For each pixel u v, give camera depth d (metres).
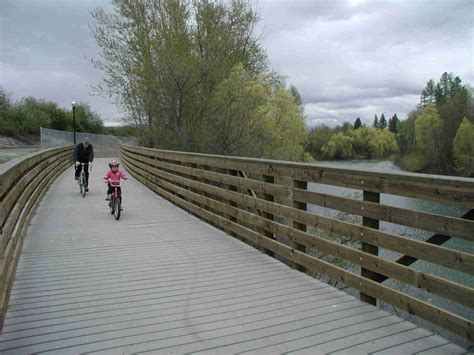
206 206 8.76
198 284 4.98
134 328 3.83
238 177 7.11
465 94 55.06
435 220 3.56
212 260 5.97
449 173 49.00
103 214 9.69
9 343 3.54
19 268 5.57
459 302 3.36
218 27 19.75
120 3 21.02
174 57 17.59
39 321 3.97
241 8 20.78
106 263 5.81
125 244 6.87
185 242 7.01
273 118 22.30
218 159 7.86
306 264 5.31
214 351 3.40
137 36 20.80
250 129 18.14
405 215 3.86
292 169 5.56
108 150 44.84
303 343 3.53
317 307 4.28
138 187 15.12
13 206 5.96
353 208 4.50
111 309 4.25
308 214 5.26
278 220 8.30
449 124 51.66
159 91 18.05
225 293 4.69
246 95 17.81
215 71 18.05
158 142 18.42
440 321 3.53
